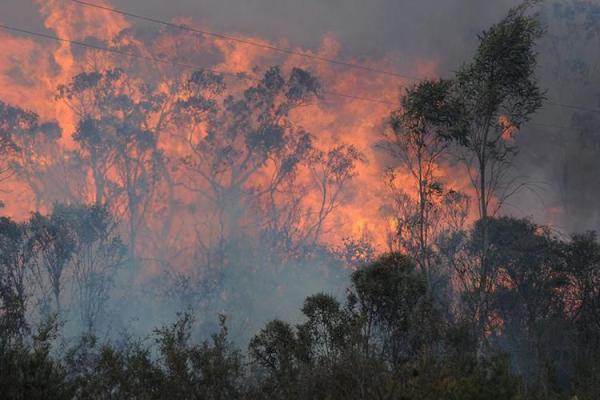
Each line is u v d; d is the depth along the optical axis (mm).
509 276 53375
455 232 64000
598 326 45688
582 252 50656
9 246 67438
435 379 12102
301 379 14648
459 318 34656
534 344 43031
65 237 76000
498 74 40594
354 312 19781
